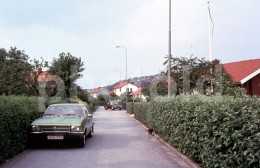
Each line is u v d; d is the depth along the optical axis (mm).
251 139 4812
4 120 7863
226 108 5781
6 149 8102
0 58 40875
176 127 10078
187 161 8227
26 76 20156
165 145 11609
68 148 10656
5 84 19188
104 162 8148
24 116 9867
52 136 10336
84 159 8570
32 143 10828
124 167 7535
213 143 6215
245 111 5125
